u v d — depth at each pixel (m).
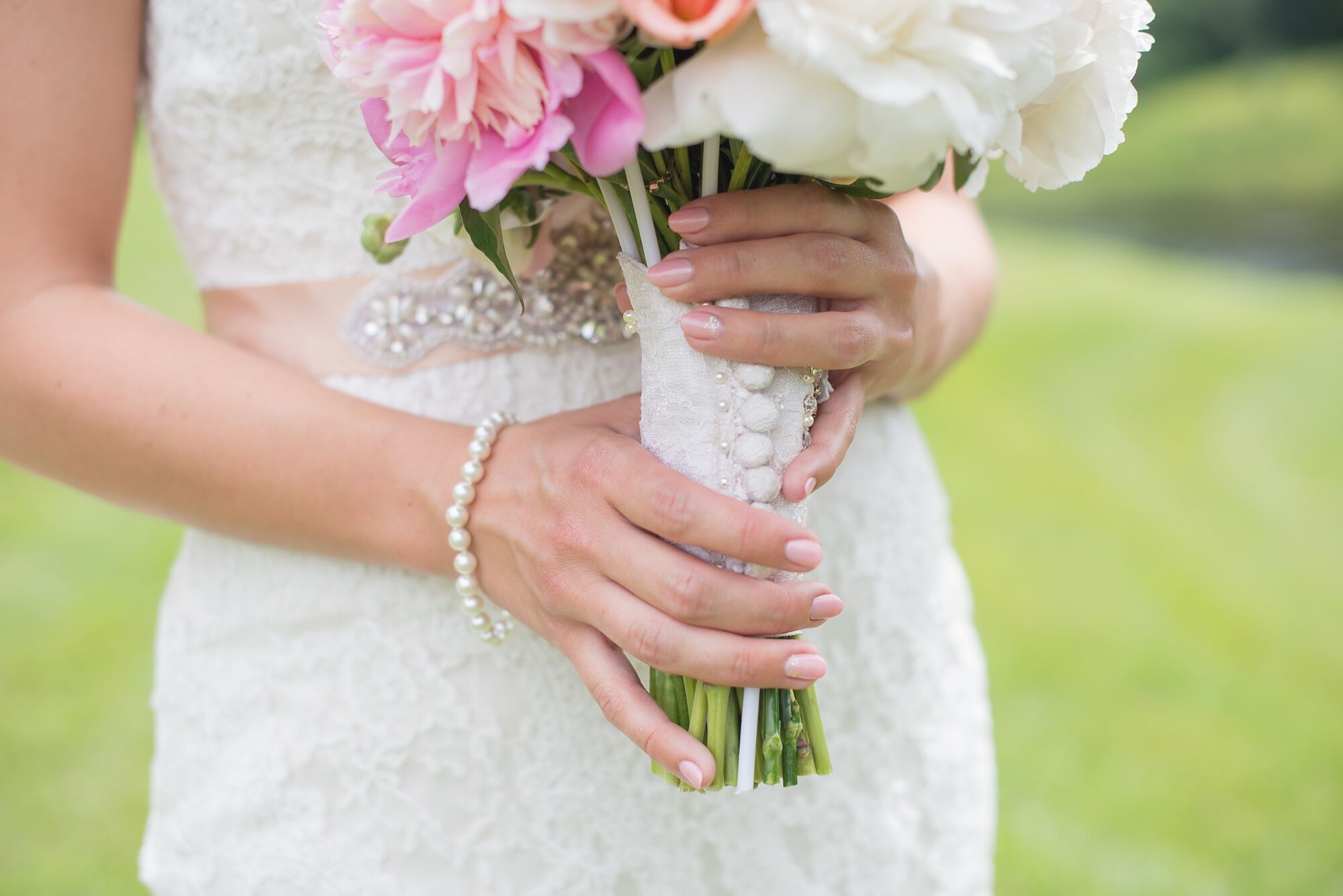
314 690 1.04
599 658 0.87
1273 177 13.52
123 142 1.02
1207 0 17.02
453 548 0.93
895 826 1.21
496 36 0.68
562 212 0.98
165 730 1.13
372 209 1.02
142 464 0.95
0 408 0.96
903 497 1.23
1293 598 3.97
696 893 1.09
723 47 0.69
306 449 0.94
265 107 1.00
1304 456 5.38
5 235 0.95
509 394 1.05
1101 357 6.87
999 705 3.30
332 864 1.03
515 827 1.04
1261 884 2.63
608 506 0.83
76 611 3.59
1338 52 16.06
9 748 2.94
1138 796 2.93
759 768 0.87
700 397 0.83
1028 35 0.70
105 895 2.48
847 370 0.91
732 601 0.80
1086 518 4.59
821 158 0.68
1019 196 14.58
